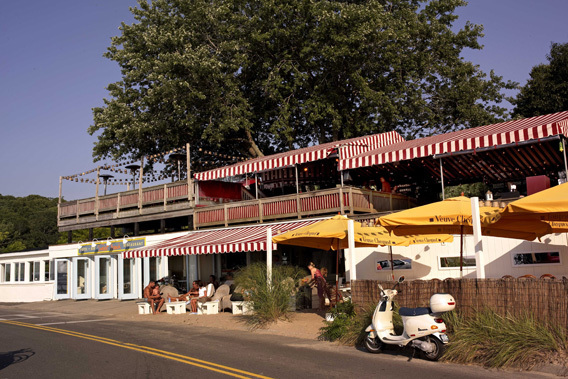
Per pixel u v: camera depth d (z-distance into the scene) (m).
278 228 20.44
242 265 24.48
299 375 8.70
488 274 16.25
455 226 13.91
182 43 30.84
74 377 9.00
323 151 21.22
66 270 31.42
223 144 36.62
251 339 12.95
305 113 32.53
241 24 33.19
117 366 9.88
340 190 19.75
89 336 14.39
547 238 15.41
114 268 29.11
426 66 33.66
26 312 24.47
